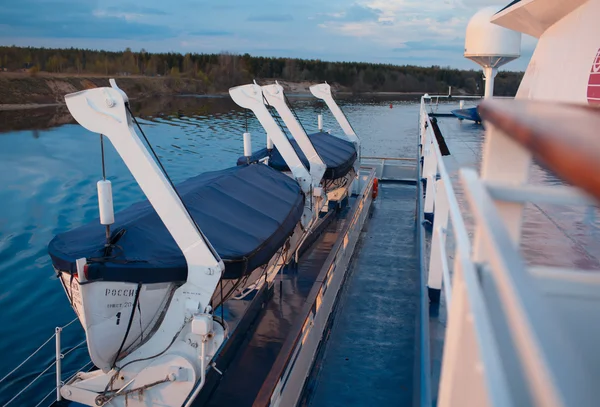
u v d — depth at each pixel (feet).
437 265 17.20
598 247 12.66
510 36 48.93
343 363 25.61
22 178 76.89
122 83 308.40
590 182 1.60
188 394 18.03
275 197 26.78
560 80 22.49
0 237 52.21
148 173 17.34
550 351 1.78
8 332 35.53
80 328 36.35
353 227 40.86
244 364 23.18
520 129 2.86
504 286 2.30
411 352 26.48
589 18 20.38
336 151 44.47
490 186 3.77
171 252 18.12
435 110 65.51
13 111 198.08
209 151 109.40
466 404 3.66
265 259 21.07
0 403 28.50
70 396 18.61
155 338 18.03
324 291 27.89
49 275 43.93
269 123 33.50
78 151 101.04
